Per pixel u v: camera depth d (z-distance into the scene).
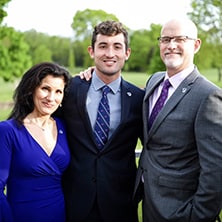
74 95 3.11
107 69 3.04
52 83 2.85
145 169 2.94
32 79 2.84
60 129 3.05
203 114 2.59
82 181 3.05
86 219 3.08
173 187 2.75
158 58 20.91
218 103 2.58
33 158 2.78
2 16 18.86
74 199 3.08
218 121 2.55
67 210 3.11
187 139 2.68
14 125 2.80
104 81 3.12
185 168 2.74
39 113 2.91
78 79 3.22
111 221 3.11
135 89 3.23
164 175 2.78
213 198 2.57
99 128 3.07
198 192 2.62
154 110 2.92
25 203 2.79
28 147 2.79
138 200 3.19
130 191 3.19
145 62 49.41
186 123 2.67
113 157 3.07
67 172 3.12
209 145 2.55
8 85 39.69
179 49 2.78
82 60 51.34
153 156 2.88
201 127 2.59
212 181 2.54
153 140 2.86
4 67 25.97
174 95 2.77
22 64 26.67
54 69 2.86
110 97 3.12
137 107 3.15
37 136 2.86
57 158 2.91
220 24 20.70
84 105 3.06
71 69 50.72
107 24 3.04
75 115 3.07
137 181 3.08
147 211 2.96
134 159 3.24
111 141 3.04
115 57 3.04
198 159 2.71
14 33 25.19
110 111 3.10
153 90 3.03
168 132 2.74
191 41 2.80
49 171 2.85
